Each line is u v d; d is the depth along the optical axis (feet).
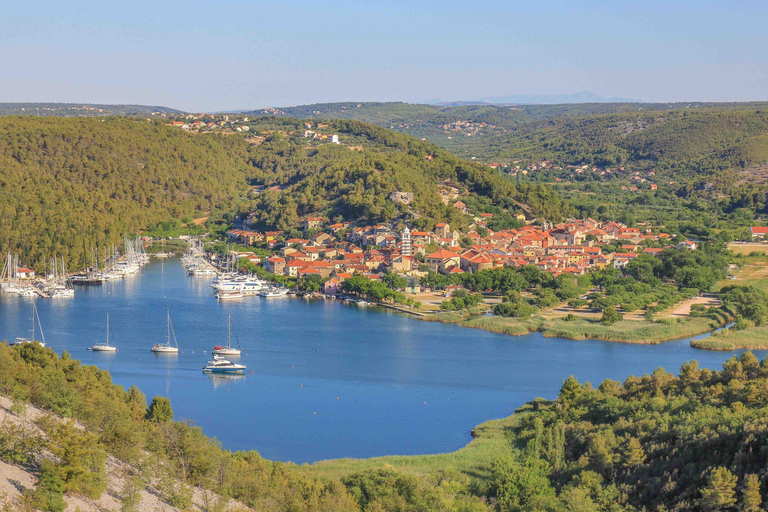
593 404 575.79
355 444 555.28
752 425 437.99
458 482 449.06
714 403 528.63
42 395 438.81
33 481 332.19
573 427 529.45
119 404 465.06
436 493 412.98
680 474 428.15
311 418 610.65
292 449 542.98
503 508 415.44
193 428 445.37
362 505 413.59
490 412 629.51
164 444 417.49
